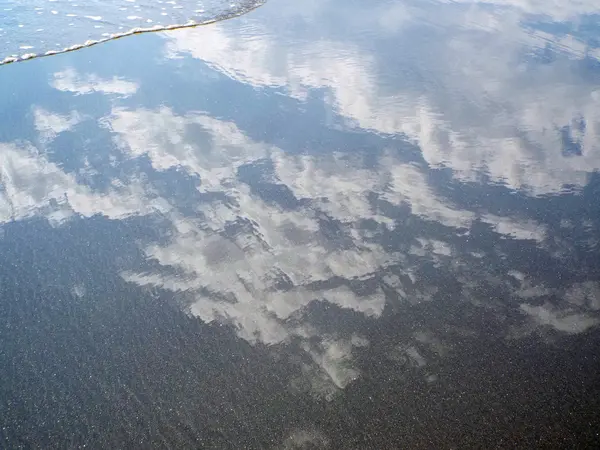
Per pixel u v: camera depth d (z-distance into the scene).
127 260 2.90
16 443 2.02
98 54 5.33
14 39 5.66
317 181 3.52
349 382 2.25
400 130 4.08
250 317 2.57
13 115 4.18
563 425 2.07
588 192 3.43
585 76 5.00
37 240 3.01
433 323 2.54
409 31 6.01
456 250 2.97
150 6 6.73
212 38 5.72
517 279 2.78
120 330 2.50
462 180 3.54
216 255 2.93
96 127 4.05
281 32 5.90
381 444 2.01
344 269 2.85
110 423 2.09
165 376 2.28
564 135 4.04
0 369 2.30
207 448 2.00
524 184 3.50
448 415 2.11
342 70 5.00
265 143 3.90
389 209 3.28
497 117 4.27
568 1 7.17
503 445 2.00
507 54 5.46
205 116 4.20
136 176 3.54
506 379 2.26
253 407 2.15
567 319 2.55
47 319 2.55
